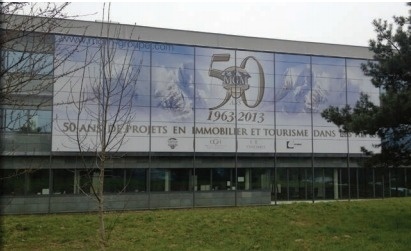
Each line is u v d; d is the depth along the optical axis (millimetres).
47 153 29016
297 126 36000
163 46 32781
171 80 32812
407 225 17672
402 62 18000
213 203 32906
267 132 35219
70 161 29500
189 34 33875
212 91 33969
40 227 18328
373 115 17844
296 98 36156
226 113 34219
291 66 36250
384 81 19406
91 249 13602
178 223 19375
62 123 29000
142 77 31844
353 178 37562
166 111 32469
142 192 31234
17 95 8891
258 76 35344
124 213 25812
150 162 31656
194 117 33312
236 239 15164
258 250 13117
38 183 28875
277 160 35406
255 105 35031
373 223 18344
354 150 37406
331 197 36688
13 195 28188
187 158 32875
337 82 37281
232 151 34094
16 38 7754
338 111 20906
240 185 34281
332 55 37438
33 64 7961
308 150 36156
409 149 19141
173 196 32031
